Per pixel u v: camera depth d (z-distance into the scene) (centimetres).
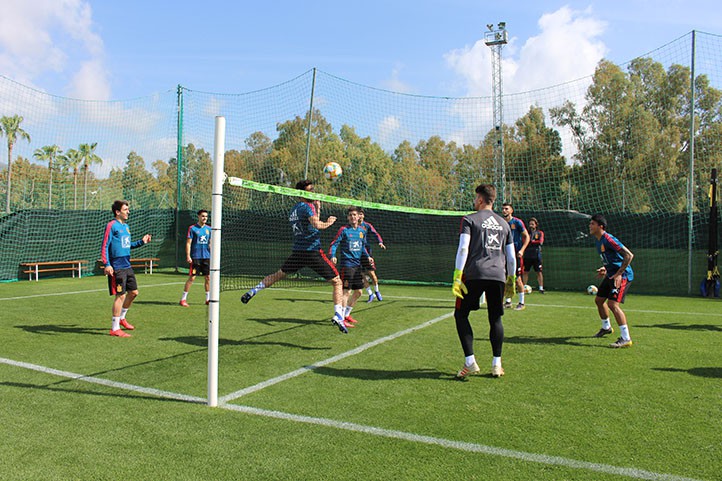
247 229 1099
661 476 284
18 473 287
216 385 405
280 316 848
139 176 1730
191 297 1091
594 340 655
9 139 1398
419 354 581
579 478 282
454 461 303
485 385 461
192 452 315
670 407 399
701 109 1468
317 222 660
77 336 683
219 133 410
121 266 700
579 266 1622
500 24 1509
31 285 1315
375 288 1048
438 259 1538
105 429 353
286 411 391
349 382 470
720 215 1317
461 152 1596
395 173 1608
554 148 1622
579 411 391
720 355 573
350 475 285
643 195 1538
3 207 1451
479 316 841
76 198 1600
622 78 1583
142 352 593
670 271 1408
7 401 415
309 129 1410
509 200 1641
